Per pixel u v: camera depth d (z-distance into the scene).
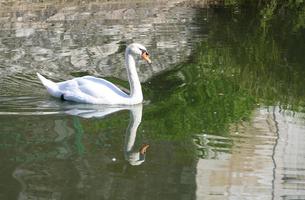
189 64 17.52
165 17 24.20
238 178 10.55
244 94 15.04
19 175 10.28
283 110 13.86
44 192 9.73
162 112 13.55
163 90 15.16
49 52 17.88
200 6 26.80
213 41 20.67
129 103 13.89
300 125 12.85
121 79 15.88
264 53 19.52
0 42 18.92
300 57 19.11
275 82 16.30
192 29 22.27
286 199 9.86
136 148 11.54
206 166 10.76
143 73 16.56
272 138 12.10
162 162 10.97
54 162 10.81
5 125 12.34
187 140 11.93
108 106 13.72
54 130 12.23
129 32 21.14
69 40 19.52
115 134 12.22
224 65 17.78
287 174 10.65
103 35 20.45
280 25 24.02
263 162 11.02
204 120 13.09
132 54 14.08
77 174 10.37
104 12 24.61
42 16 23.27
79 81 13.99
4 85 14.67
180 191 9.98
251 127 12.70
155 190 9.94
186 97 14.65
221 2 27.62
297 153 11.38
